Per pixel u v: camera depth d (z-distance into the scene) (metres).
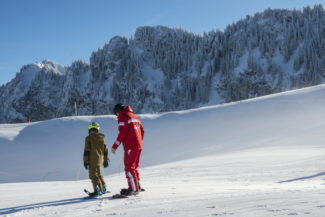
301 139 30.84
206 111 52.19
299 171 11.17
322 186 5.37
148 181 10.38
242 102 53.28
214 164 17.05
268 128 41.00
